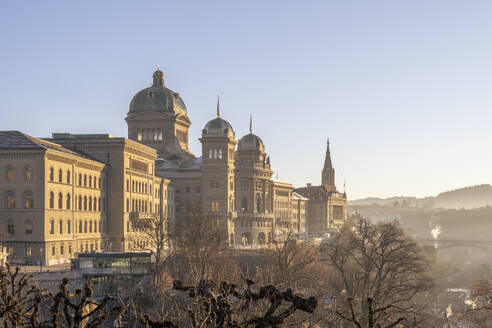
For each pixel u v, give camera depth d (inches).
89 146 5290.4
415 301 3767.2
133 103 7583.7
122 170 5285.4
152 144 7465.6
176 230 5610.2
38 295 934.4
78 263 3791.8
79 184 4753.9
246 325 775.7
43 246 4141.2
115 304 2063.2
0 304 983.0
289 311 742.5
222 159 7130.9
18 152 4185.5
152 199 6136.8
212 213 7071.9
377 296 2689.5
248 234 7667.3
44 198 4168.3
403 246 3324.3
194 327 817.5
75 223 4653.1
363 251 3363.7
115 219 5285.4
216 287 841.5
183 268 3348.9
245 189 7711.6
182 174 7278.5
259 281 1935.3
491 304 2285.9
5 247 3973.9
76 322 855.1
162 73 7751.0
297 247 4357.8
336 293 3297.2
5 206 4220.0
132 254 3796.8
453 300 5625.0
